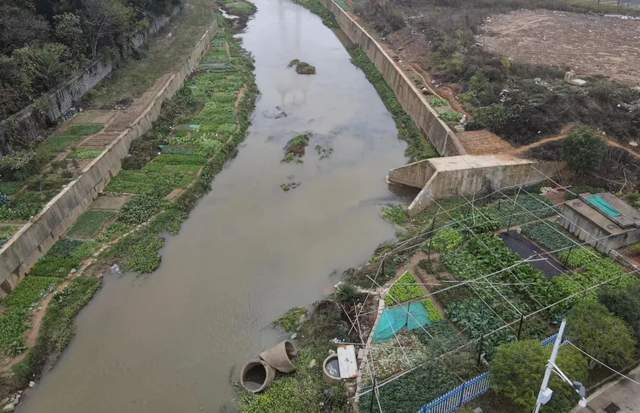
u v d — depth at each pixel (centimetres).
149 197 3359
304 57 6588
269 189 3625
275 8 9125
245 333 2422
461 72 4881
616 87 4288
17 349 2250
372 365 2145
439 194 3378
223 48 6656
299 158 4038
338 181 3741
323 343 2305
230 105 4853
